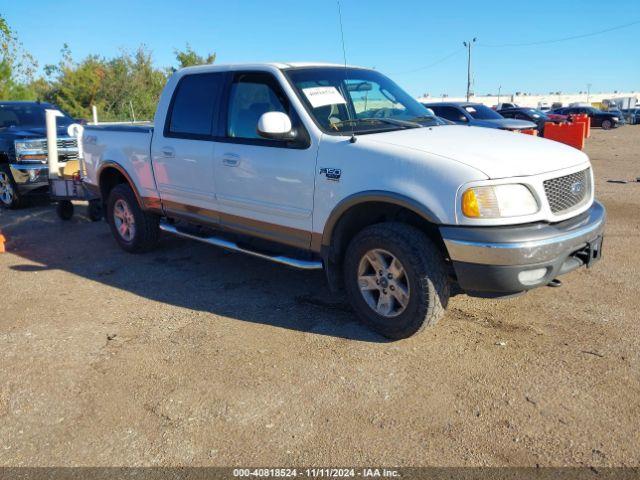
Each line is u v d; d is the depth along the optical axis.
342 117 4.47
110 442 2.99
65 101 36.38
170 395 3.41
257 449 2.89
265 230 4.70
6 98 26.41
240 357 3.86
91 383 3.58
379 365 3.68
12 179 9.19
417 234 3.74
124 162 6.04
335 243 4.22
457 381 3.45
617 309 4.42
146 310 4.77
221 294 5.08
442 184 3.54
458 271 3.57
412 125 4.48
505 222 3.48
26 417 3.24
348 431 3.01
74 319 4.62
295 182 4.31
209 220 5.23
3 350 4.07
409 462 2.75
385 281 3.92
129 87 37.88
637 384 3.33
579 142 17.42
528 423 3.01
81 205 9.78
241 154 4.68
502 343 3.92
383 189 3.77
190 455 2.86
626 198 9.04
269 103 4.56
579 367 3.55
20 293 5.29
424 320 3.77
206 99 5.11
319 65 4.87
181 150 5.25
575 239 3.63
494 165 3.55
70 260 6.35
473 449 2.82
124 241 6.46
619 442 2.83
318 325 4.33
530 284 3.56
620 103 58.97
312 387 3.45
